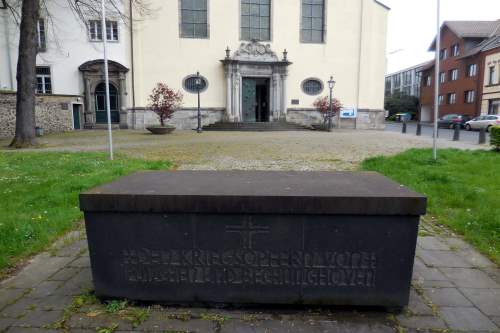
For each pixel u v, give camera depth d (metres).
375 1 31.31
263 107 32.06
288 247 2.98
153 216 3.03
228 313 3.03
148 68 29.83
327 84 31.62
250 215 2.96
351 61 31.72
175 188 3.20
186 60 30.17
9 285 3.53
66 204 6.16
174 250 3.05
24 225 4.96
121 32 29.17
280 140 19.00
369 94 32.09
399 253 2.94
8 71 28.38
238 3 30.30
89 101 29.25
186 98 30.36
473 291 3.41
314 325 2.85
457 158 10.95
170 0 29.53
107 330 2.78
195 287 3.09
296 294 3.04
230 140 18.98
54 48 28.77
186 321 2.91
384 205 2.86
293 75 31.34
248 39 30.86
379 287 2.99
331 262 2.98
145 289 3.12
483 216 5.33
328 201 2.87
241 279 3.05
